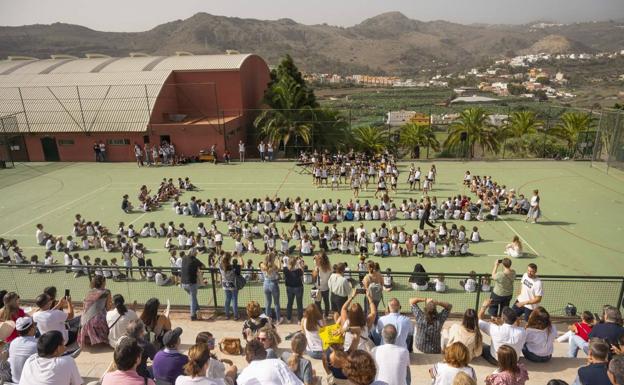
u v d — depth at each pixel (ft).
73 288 54.44
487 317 40.42
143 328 26.04
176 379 20.99
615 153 117.60
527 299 36.40
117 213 95.50
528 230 83.56
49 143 141.28
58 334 22.08
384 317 28.76
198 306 44.86
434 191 106.01
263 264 39.81
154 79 148.36
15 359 24.75
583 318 32.19
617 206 95.04
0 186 115.75
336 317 32.73
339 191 107.86
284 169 128.98
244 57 159.53
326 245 75.46
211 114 155.74
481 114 156.04
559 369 29.84
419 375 29.22
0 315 30.53
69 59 183.83
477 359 30.60
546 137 148.36
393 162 117.39
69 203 102.12
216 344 35.19
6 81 157.89
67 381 21.56
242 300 54.90
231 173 125.49
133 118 137.80
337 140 158.20
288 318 40.70
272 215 91.35
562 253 73.82
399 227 85.97
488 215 88.89
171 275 61.21
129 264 67.67
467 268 69.31
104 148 139.13
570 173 119.24
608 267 68.95
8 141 139.95
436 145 166.91
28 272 57.72
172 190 105.09
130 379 19.97
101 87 148.56
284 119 147.64
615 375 20.11
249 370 20.86
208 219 91.66
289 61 164.25
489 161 133.49
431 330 31.40
